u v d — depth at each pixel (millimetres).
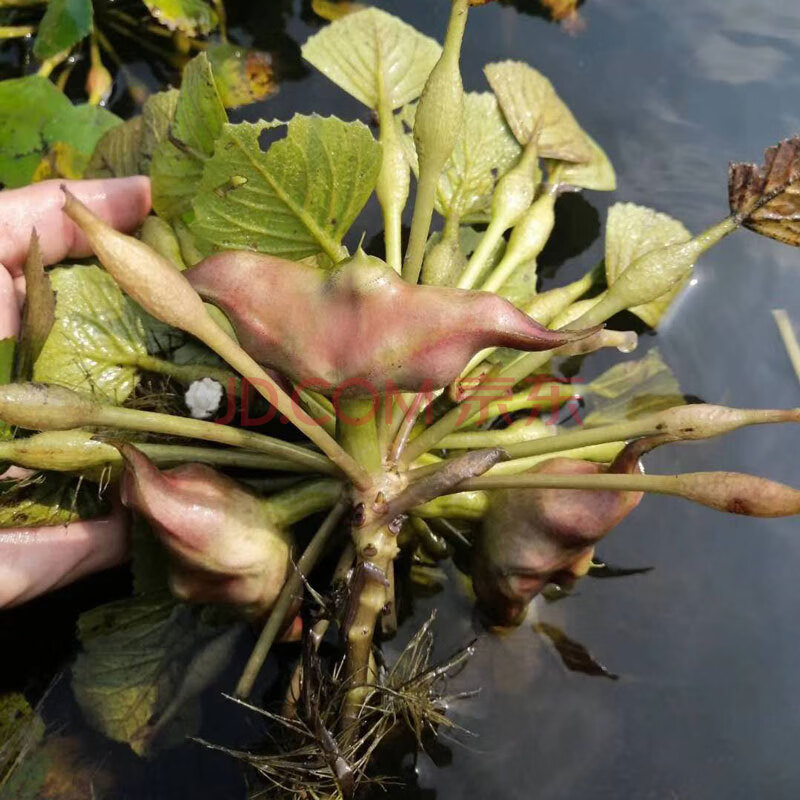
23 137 320
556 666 255
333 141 226
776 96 353
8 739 243
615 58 360
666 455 282
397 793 239
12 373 252
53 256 292
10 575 249
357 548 225
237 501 231
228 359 206
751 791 241
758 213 237
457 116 216
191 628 256
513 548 239
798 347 300
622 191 332
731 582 267
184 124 260
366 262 198
